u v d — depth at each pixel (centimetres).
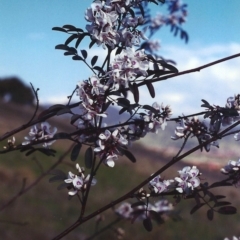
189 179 29
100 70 29
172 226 141
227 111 30
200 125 30
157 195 30
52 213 148
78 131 30
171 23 56
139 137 31
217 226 149
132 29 29
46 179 178
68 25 29
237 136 31
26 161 195
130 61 27
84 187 29
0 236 126
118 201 29
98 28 28
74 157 29
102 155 29
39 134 32
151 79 29
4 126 303
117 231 60
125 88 29
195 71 30
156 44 53
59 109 29
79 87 28
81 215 30
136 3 30
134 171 213
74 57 29
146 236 133
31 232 130
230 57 31
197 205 29
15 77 457
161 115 31
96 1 29
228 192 162
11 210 144
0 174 169
